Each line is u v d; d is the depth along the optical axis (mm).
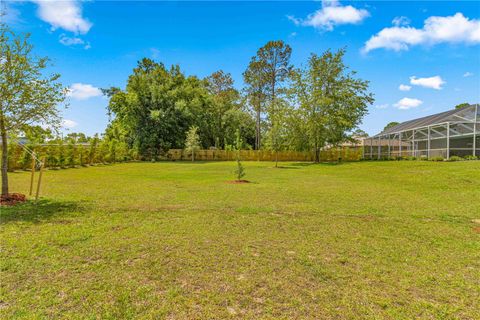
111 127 37406
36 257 3844
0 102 6879
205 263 3773
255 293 3016
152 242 4547
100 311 2629
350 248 4434
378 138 32500
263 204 7785
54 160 21422
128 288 3064
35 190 9828
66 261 3742
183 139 39156
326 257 4059
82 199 8219
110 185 11562
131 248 4270
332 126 28172
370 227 5617
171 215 6379
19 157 18500
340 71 28766
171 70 43219
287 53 40281
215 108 47000
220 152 40062
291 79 29703
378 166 20797
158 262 3779
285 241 4719
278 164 29797
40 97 7254
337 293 3045
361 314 2654
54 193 9242
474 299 2961
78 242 4480
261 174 17656
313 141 29125
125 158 33812
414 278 3432
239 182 12953
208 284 3197
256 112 44125
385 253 4242
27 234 4816
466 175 12875
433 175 14047
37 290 2977
